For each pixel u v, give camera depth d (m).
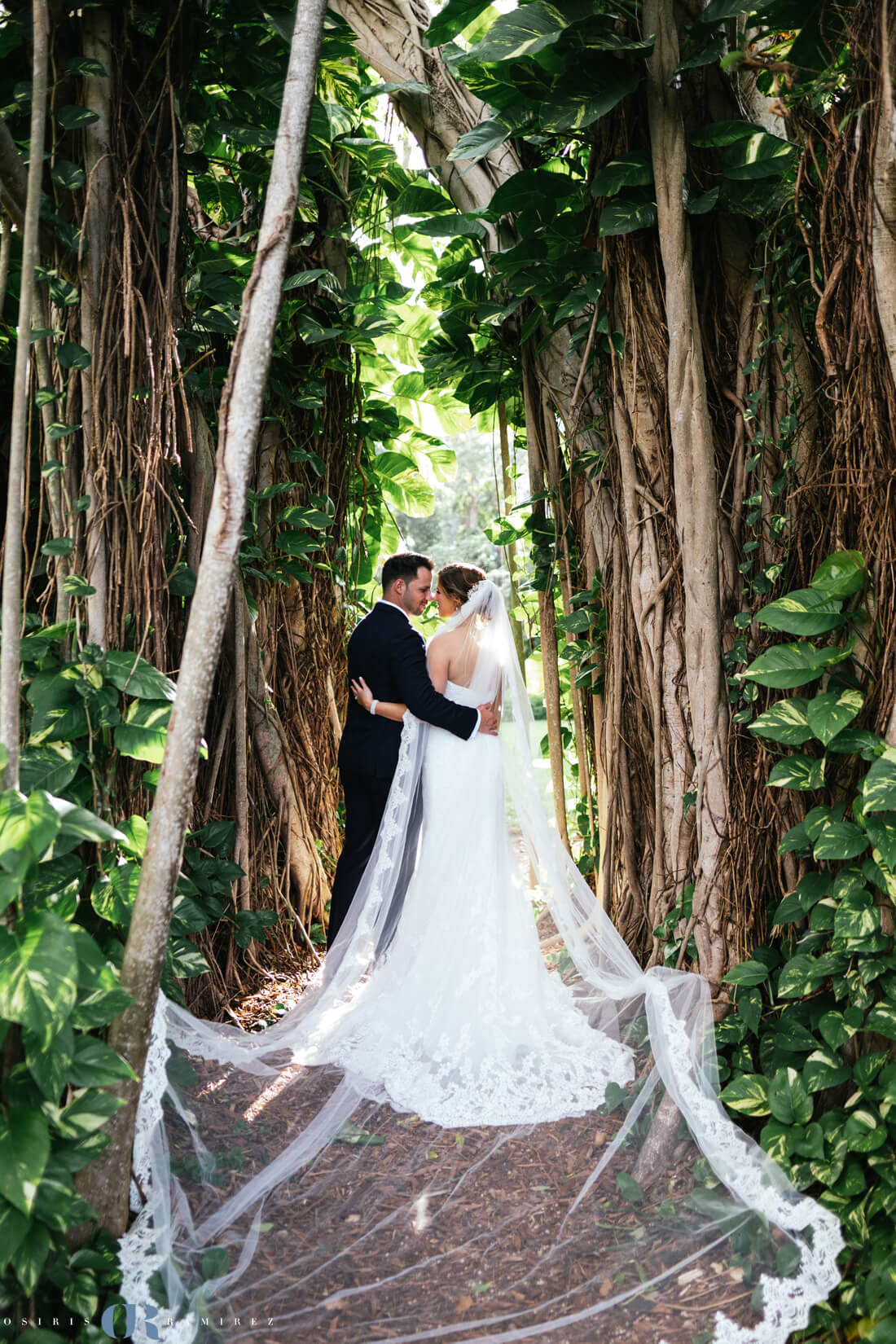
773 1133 2.13
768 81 2.51
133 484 2.36
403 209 3.90
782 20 2.45
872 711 2.26
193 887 2.75
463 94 3.56
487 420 4.73
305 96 1.90
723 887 2.60
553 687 3.72
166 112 2.52
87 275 2.30
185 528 2.91
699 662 2.64
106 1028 2.07
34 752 2.11
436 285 3.77
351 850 3.50
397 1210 2.20
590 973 2.88
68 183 2.26
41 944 1.60
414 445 4.88
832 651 2.30
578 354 3.28
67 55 2.39
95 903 2.04
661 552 2.77
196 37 2.64
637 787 3.00
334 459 4.11
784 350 2.60
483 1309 1.91
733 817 2.61
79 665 2.19
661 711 2.79
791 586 2.58
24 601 2.36
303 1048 2.80
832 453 2.43
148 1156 2.09
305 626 3.91
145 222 2.47
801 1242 1.96
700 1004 2.51
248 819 3.52
